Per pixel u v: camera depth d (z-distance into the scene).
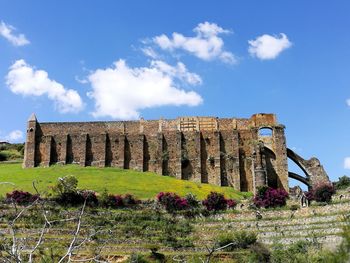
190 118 126.25
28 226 70.25
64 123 127.88
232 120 125.69
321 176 118.62
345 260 25.67
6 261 18.28
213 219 80.56
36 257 43.69
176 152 122.94
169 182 111.19
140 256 60.78
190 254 64.19
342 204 75.25
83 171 116.56
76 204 83.62
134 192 99.31
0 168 126.56
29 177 110.88
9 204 80.56
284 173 118.31
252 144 120.94
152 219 80.00
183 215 82.38
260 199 82.81
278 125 122.75
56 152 125.69
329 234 68.12
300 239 69.12
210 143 123.25
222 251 65.19
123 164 123.06
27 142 125.31
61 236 67.38
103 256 60.91
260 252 61.22
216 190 109.88
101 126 127.50
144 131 126.31
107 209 83.69
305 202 79.69
